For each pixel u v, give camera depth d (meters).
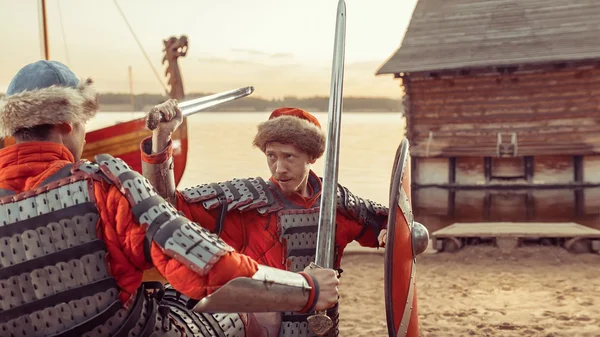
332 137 1.93
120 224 1.48
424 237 2.10
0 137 1.57
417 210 18.34
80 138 1.66
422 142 18.64
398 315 1.99
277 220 2.16
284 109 2.25
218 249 1.43
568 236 8.77
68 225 1.46
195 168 40.16
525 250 8.86
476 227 9.57
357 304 6.12
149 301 1.64
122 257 1.51
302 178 2.18
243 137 78.56
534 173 17.98
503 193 18.09
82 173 1.51
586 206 17.50
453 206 18.33
